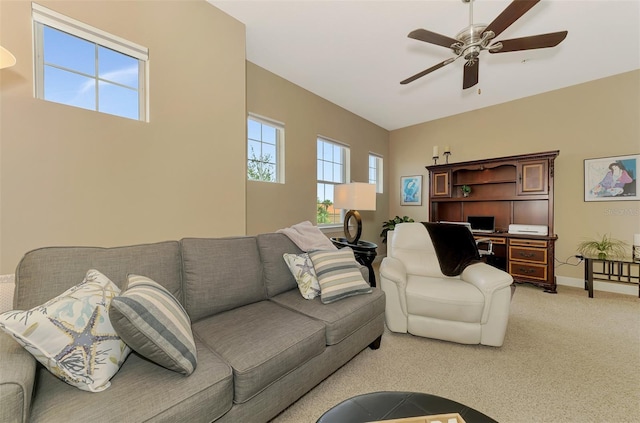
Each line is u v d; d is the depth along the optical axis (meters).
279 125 3.52
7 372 0.75
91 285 1.08
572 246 3.72
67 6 1.66
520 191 3.85
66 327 0.90
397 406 0.96
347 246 2.83
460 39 1.99
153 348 0.96
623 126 3.37
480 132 4.59
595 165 3.55
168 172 2.11
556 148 3.85
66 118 1.66
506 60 3.08
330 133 4.32
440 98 4.20
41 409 0.81
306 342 1.35
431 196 4.88
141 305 0.96
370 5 2.30
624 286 3.36
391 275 2.17
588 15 2.36
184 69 2.19
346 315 1.64
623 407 1.40
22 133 1.52
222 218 2.46
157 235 2.06
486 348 2.02
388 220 5.77
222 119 2.45
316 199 4.05
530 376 1.67
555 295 3.30
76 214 1.70
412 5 2.29
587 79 3.54
